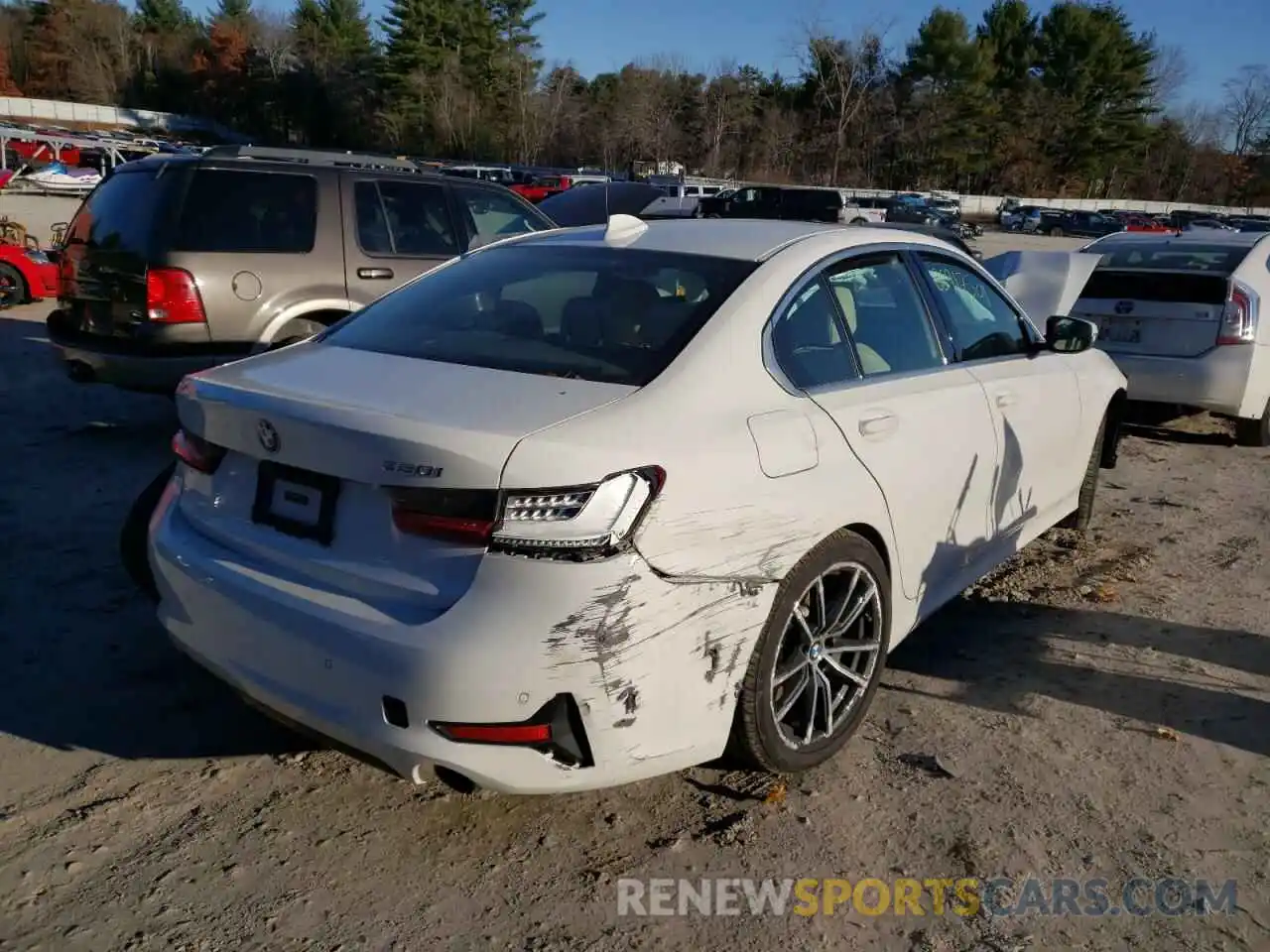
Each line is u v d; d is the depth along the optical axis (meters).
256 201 6.42
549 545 2.47
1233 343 7.44
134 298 6.15
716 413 2.90
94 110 79.50
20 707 3.56
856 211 30.94
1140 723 3.67
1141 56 79.44
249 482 2.97
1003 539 4.45
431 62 75.25
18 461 6.40
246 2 94.62
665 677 2.68
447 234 7.31
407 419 2.63
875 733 3.57
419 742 2.56
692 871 2.86
